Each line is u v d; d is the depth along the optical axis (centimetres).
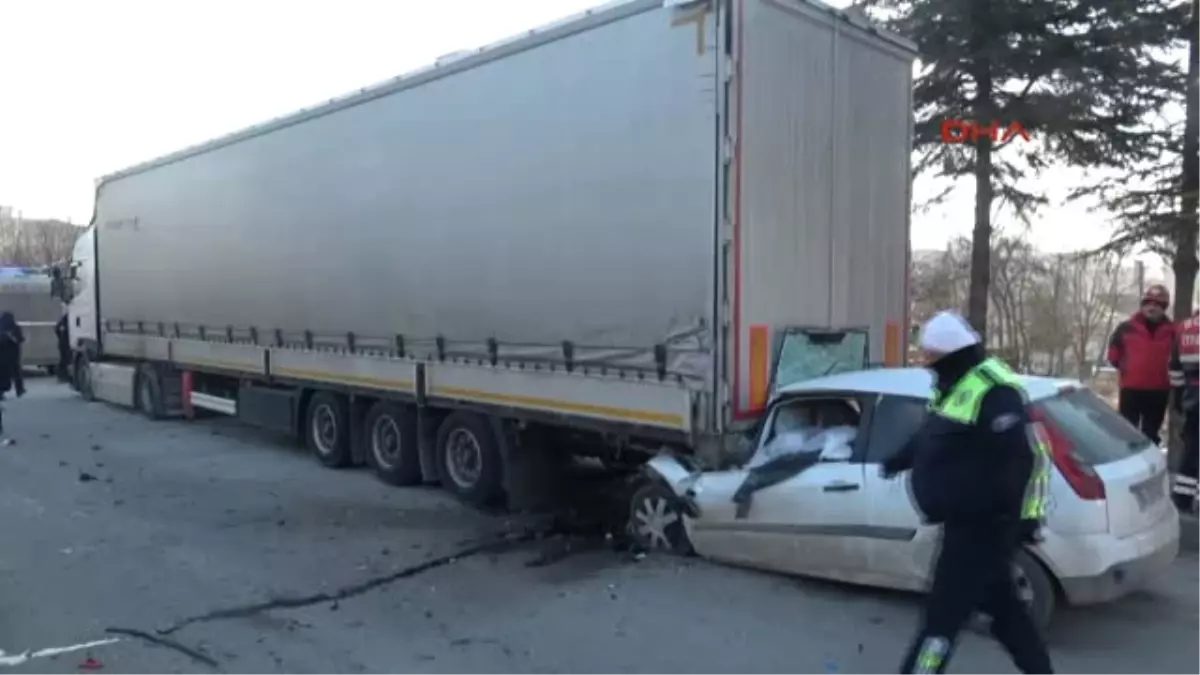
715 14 636
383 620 573
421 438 944
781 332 673
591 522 823
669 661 499
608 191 711
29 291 2402
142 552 727
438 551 730
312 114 1048
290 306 1114
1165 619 560
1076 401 561
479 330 842
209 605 602
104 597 617
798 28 682
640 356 692
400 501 918
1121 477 509
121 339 1593
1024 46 1380
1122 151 1400
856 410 609
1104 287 2411
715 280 639
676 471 675
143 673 491
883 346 776
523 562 698
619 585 623
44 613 584
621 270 703
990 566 400
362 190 981
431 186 888
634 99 688
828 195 713
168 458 1163
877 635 524
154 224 1445
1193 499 820
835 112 717
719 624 546
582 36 727
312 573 672
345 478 1034
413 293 919
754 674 480
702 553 662
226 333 1256
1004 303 2439
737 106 634
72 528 802
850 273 738
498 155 809
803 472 599
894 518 549
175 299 1390
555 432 844
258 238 1169
